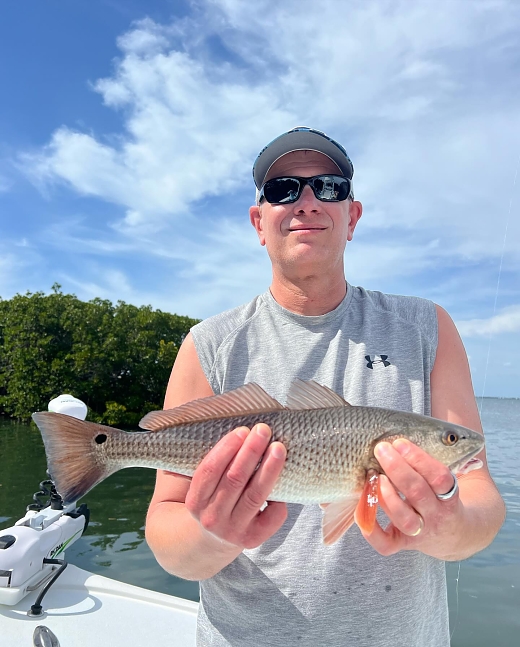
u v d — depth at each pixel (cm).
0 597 95
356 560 58
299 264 67
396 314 71
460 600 171
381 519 62
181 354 73
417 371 66
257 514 48
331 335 70
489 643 142
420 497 44
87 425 61
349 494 58
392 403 64
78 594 106
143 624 98
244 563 60
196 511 47
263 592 58
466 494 58
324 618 56
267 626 58
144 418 62
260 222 79
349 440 58
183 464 60
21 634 90
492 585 184
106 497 356
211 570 56
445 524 46
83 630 94
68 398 102
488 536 53
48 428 60
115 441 61
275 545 60
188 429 61
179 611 104
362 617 56
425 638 59
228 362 69
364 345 68
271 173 72
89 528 269
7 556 96
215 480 45
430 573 62
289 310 71
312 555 58
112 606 103
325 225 67
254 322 72
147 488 389
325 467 58
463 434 60
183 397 70
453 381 68
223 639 60
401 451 46
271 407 60
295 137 70
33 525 103
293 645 56
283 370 68
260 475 45
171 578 195
